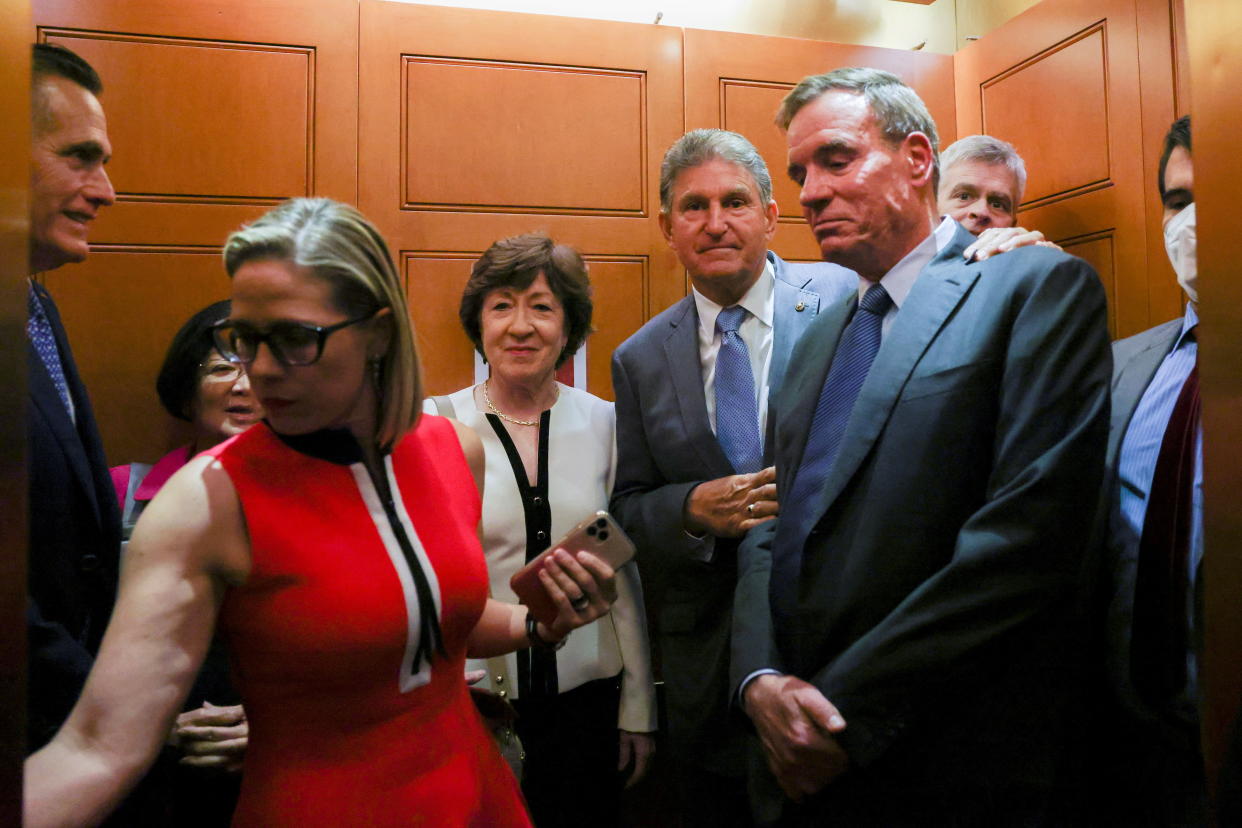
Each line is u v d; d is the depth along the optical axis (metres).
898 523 1.31
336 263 0.96
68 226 1.44
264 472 0.98
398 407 1.05
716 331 2.03
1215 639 0.68
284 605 0.95
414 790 1.01
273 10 2.44
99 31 2.32
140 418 2.33
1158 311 2.35
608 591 1.27
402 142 2.52
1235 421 0.67
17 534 0.61
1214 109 0.68
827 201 1.50
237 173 2.41
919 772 1.27
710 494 1.79
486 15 2.59
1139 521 1.46
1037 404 1.25
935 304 1.40
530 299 1.96
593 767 1.88
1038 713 1.26
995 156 2.43
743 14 2.96
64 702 1.22
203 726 1.41
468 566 1.09
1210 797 0.68
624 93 2.69
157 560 0.91
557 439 2.00
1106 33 2.48
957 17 3.09
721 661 1.83
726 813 1.85
